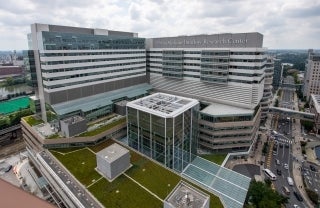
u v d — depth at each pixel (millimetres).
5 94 186500
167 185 55188
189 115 80000
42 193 71938
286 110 142375
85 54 90312
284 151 104500
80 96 91625
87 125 84312
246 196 67188
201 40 102438
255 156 97625
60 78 82812
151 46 123812
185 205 42938
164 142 70812
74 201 50344
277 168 90750
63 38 80938
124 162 59906
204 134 93250
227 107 97125
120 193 52031
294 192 77000
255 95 92125
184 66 110312
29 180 80875
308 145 110875
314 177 86000
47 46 76438
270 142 112562
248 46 89250
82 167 61719
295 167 92062
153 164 63469
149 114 73062
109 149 61594
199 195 45906
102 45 97000
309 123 129375
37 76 85625
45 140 71188
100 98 100062
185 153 81938
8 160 97188
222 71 95875
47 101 82938
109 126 83625
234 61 93188
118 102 101188
